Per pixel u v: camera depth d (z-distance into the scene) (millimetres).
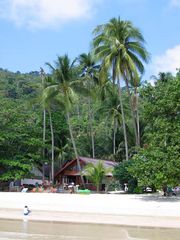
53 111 70375
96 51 53875
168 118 35812
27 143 53469
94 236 21062
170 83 36656
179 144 33719
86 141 82250
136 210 29109
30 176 54469
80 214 28156
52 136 63594
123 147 75062
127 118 73188
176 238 20562
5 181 54656
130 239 20250
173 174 32875
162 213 27906
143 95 37781
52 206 31438
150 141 36938
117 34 52938
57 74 54000
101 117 82062
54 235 21281
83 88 55312
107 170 49094
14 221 26250
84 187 54812
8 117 53812
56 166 73312
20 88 111062
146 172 33844
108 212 28562
